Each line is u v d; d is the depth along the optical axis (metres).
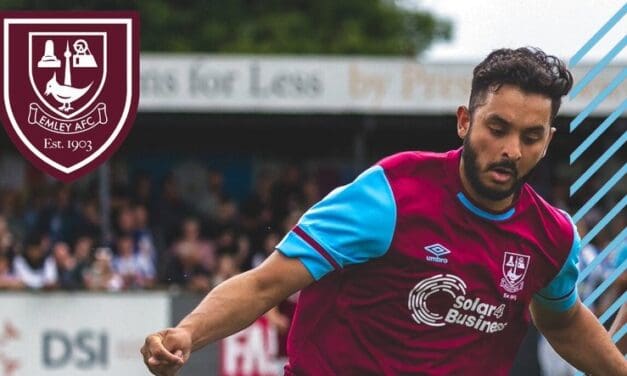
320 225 4.85
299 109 16.66
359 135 17.75
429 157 4.92
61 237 16.83
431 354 4.94
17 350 14.84
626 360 5.61
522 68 4.67
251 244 17.09
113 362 14.95
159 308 15.05
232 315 4.66
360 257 4.85
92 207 17.25
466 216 4.88
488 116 4.70
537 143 4.72
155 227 17.84
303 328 5.05
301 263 4.81
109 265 15.62
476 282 4.91
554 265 5.10
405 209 4.84
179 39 31.92
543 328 5.53
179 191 19.00
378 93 16.67
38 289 14.91
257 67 16.62
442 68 16.66
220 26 32.53
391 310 4.91
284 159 19.34
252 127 18.25
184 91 16.50
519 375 14.65
